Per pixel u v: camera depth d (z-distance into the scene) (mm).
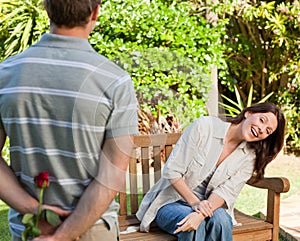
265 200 4848
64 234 1547
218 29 5891
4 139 1623
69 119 1498
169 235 2803
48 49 1541
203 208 2664
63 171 1550
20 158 1588
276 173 5809
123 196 3158
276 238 3020
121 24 5379
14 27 6012
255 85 7113
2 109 1556
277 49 6562
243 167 2861
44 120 1518
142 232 2875
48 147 1531
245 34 6801
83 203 1534
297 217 4113
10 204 1590
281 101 6590
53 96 1501
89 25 1589
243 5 6137
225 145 2848
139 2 5508
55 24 1563
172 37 5449
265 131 2785
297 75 6312
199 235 2645
